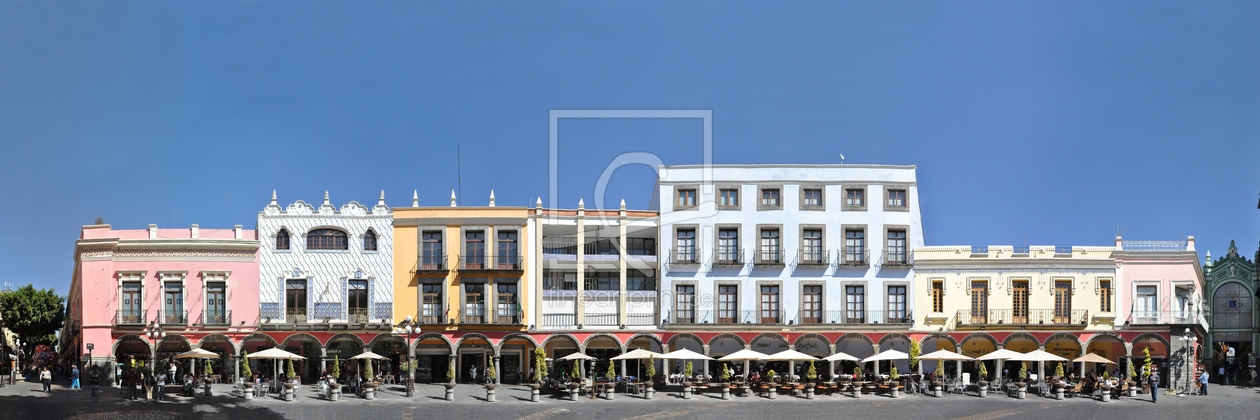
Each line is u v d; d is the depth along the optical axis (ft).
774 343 229.86
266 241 221.05
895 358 203.21
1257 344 240.94
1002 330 224.74
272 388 195.72
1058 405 182.70
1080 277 225.35
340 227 222.69
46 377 192.95
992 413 172.24
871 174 230.27
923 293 227.81
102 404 172.45
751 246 228.63
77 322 230.07
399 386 205.77
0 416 154.71
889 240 229.45
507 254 224.33
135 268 217.77
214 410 168.04
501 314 223.71
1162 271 224.53
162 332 204.85
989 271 226.58
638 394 194.90
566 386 188.14
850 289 228.22
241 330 218.59
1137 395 197.26
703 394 195.42
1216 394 203.21
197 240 217.97
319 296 220.84
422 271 221.66
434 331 221.87
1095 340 226.58
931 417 167.73
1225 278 243.81
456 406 177.47
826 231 228.84
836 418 165.89
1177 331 219.41
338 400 182.50
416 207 223.71
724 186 230.07
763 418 165.78
